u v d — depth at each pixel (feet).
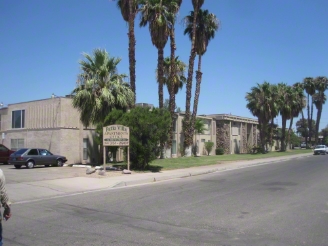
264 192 43.60
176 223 27.17
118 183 50.57
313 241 22.41
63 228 25.64
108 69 84.79
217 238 23.06
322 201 37.04
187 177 63.93
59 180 53.72
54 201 37.68
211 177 63.77
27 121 106.42
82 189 46.14
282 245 21.57
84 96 81.92
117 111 75.05
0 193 15.47
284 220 28.22
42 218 29.07
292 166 90.94
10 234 24.08
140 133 68.74
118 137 63.93
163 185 51.34
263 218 28.91
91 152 101.81
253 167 89.45
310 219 28.60
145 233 24.22
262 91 181.98
